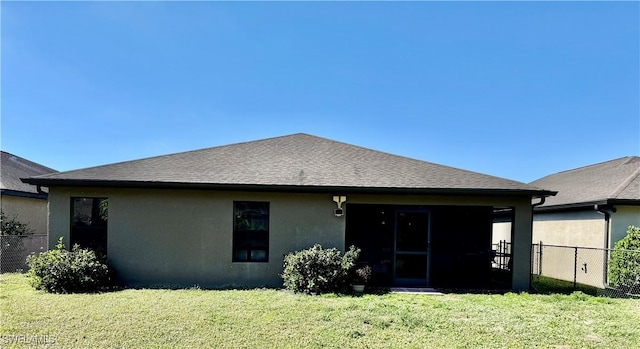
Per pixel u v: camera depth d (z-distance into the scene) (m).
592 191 12.72
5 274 11.14
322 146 12.79
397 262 10.66
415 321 6.47
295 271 9.07
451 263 11.84
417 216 10.78
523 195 9.94
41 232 15.66
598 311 7.61
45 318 6.33
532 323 6.61
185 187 9.58
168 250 9.80
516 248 10.05
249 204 10.10
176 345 5.18
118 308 7.08
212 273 9.82
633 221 10.76
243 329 5.91
